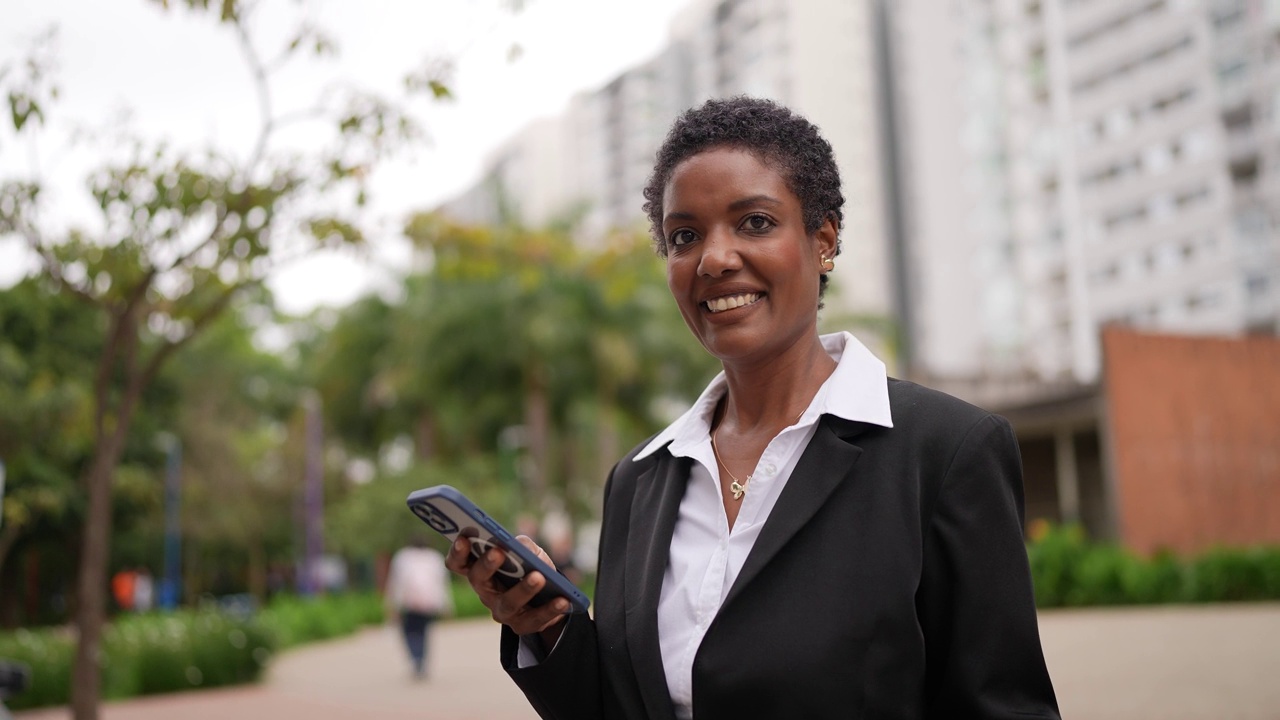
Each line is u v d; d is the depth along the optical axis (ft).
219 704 40.01
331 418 135.44
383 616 95.61
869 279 260.42
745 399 6.01
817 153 5.89
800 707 4.99
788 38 265.54
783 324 5.69
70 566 109.29
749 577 5.22
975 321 263.70
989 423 5.33
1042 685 5.13
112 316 26.02
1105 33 187.32
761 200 5.63
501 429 119.85
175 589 110.83
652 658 5.51
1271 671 33.88
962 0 246.68
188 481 121.39
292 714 36.19
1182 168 175.52
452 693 40.68
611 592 6.07
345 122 23.75
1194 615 57.36
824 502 5.29
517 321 104.17
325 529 139.33
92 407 44.70
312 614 76.74
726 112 5.84
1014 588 5.12
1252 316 165.37
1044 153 199.41
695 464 6.00
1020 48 205.16
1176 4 176.24
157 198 23.44
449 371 107.76
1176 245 176.55
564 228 106.73
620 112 290.56
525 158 322.96
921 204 271.08
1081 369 189.78
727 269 5.63
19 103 20.36
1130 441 81.15
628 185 288.51
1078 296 191.11
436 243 32.24
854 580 5.11
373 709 36.81
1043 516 112.37
